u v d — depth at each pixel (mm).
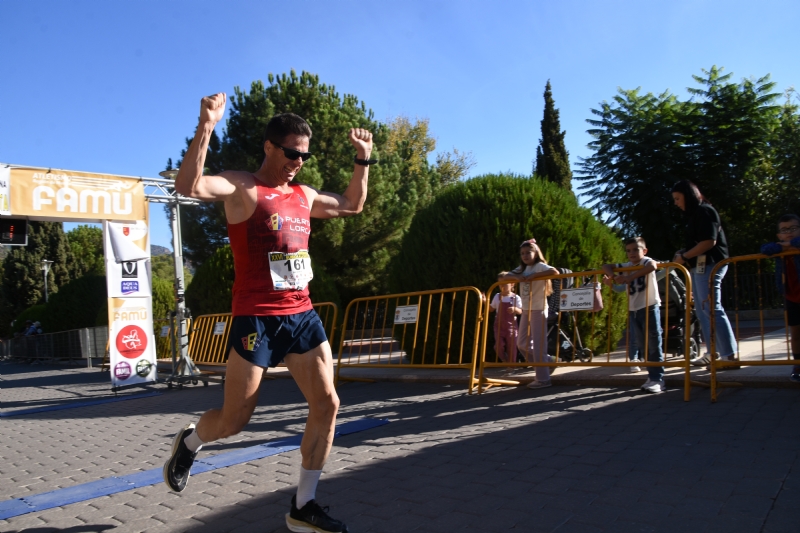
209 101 2514
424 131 42906
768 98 21453
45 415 8281
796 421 4359
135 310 10453
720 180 21172
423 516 3180
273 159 2959
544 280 6941
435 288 8969
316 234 21203
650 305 6020
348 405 6836
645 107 22234
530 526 2922
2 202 9219
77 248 57844
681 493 3182
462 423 5367
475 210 8781
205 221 22266
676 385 6145
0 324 45781
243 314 2877
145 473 4504
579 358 8188
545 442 4457
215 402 8148
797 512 2803
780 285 5684
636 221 21391
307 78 23156
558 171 35812
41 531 3391
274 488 3863
